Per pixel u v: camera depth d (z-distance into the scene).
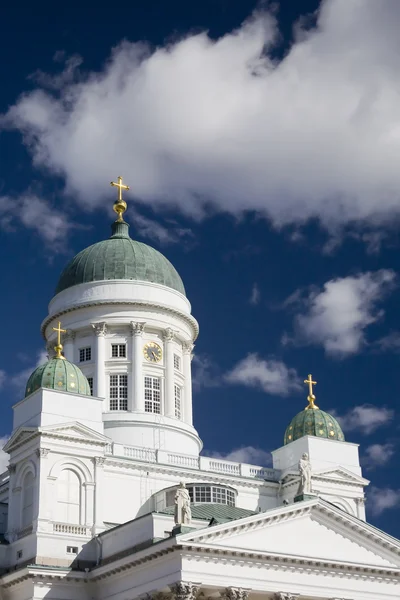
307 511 87.62
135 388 109.56
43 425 92.25
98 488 93.56
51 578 87.00
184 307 117.81
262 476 106.69
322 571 87.00
